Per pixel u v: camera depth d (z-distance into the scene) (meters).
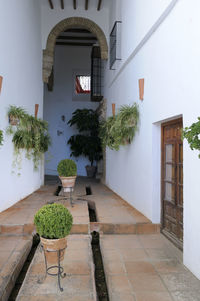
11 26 4.49
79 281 2.22
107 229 3.53
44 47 7.06
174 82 2.81
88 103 10.27
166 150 3.44
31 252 3.16
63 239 2.13
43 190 6.25
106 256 2.77
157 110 3.33
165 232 3.41
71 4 7.18
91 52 9.57
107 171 7.25
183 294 2.05
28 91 5.62
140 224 3.55
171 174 3.28
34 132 5.43
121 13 5.49
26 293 2.03
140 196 4.14
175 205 3.11
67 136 10.11
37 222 2.10
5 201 4.28
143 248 3.00
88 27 7.30
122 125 4.47
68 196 5.51
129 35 4.68
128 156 4.88
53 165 10.05
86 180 8.58
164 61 3.10
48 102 10.15
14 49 4.65
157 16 3.24
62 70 10.23
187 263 2.48
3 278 2.22
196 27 2.31
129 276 2.34
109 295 2.10
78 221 3.59
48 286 2.14
